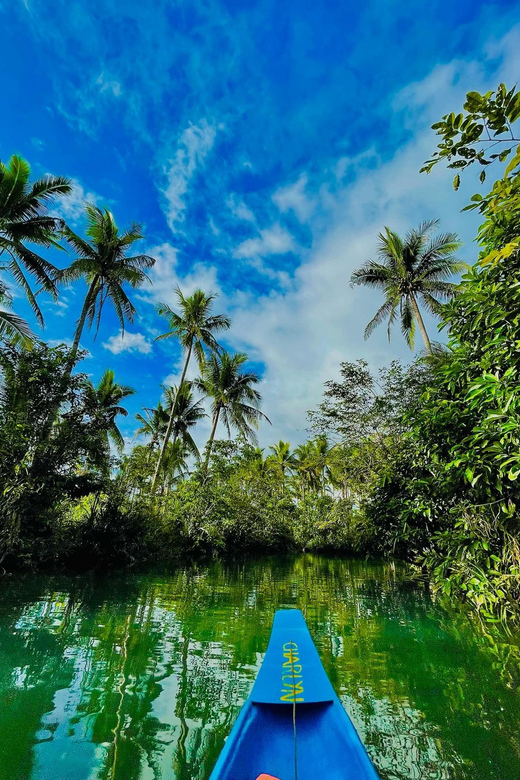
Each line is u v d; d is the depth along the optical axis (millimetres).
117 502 12891
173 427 23953
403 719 3135
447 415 5223
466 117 2381
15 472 9047
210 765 2525
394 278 17312
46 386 9984
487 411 4305
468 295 4695
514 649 4805
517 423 3723
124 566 12445
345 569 15211
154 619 6160
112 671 4016
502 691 3635
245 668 4164
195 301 21062
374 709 3312
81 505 12836
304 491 31547
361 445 11047
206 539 17641
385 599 8320
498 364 4395
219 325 21672
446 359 6535
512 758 2621
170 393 24188
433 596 8328
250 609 7129
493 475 4758
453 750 2705
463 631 5680
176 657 4465
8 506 8922
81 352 11023
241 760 2146
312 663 3387
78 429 10617
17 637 4969
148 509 14750
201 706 3303
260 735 2412
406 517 7012
